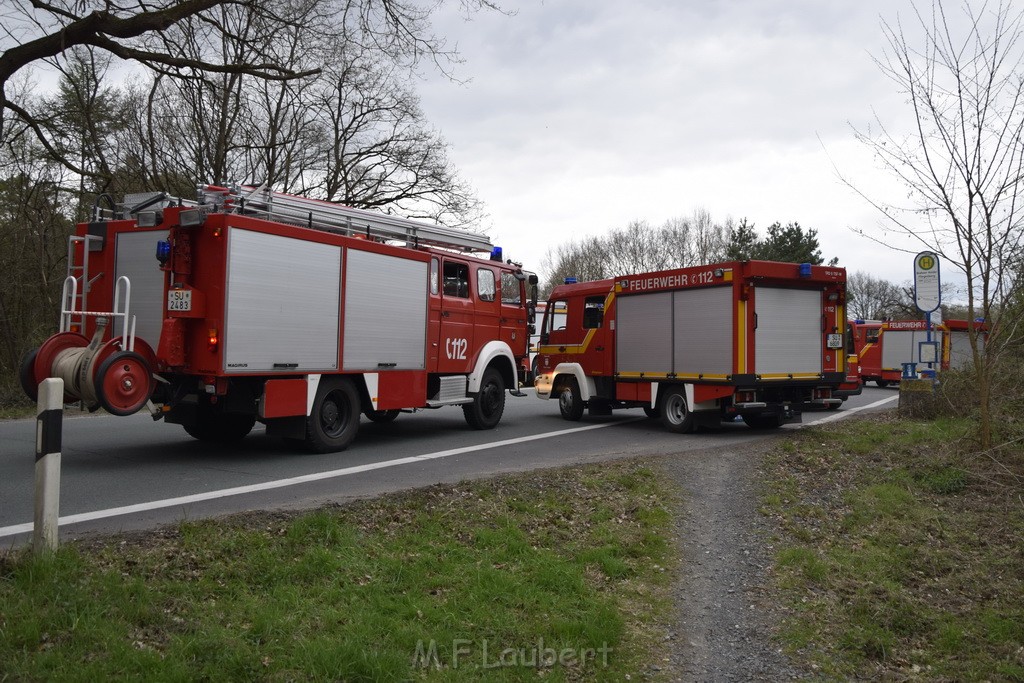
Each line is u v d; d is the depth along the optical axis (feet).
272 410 30.32
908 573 19.39
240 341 28.89
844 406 66.49
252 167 89.61
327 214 33.47
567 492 24.54
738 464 30.94
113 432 39.14
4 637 11.81
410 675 12.87
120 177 77.30
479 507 21.83
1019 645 15.97
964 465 27.22
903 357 92.22
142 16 41.09
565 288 52.39
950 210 27.48
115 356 26.63
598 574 18.58
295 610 14.21
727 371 41.09
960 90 26.86
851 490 26.17
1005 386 34.40
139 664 11.69
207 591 14.51
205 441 36.40
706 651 15.69
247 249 29.17
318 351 32.32
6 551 14.94
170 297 28.48
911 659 15.71
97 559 15.28
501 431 43.70
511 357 45.11
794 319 42.83
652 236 208.54
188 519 19.81
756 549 21.12
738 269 40.98
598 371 48.96
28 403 51.80
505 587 16.56
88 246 30.83
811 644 16.08
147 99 81.66
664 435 42.65
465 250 43.21
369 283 34.99
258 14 47.62
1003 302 28.71
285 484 26.23
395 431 42.52
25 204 60.64
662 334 44.98
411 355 37.70
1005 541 20.83
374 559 17.13
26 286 60.59
